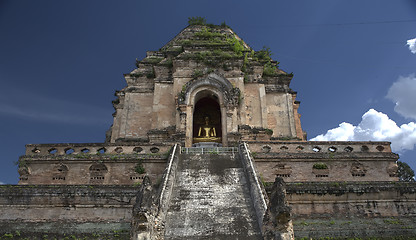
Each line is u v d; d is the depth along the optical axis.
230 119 29.75
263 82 34.12
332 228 18.70
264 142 23.53
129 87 35.66
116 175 22.11
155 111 32.44
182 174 19.06
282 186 13.46
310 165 22.62
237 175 19.00
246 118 32.12
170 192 16.72
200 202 16.20
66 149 23.44
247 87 33.84
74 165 22.33
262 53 41.00
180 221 14.80
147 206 13.30
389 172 22.73
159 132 30.20
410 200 20.23
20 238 17.89
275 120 34.28
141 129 33.56
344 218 19.41
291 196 19.66
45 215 18.89
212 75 31.88
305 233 18.30
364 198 20.03
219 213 15.35
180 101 30.41
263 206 15.03
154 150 23.38
